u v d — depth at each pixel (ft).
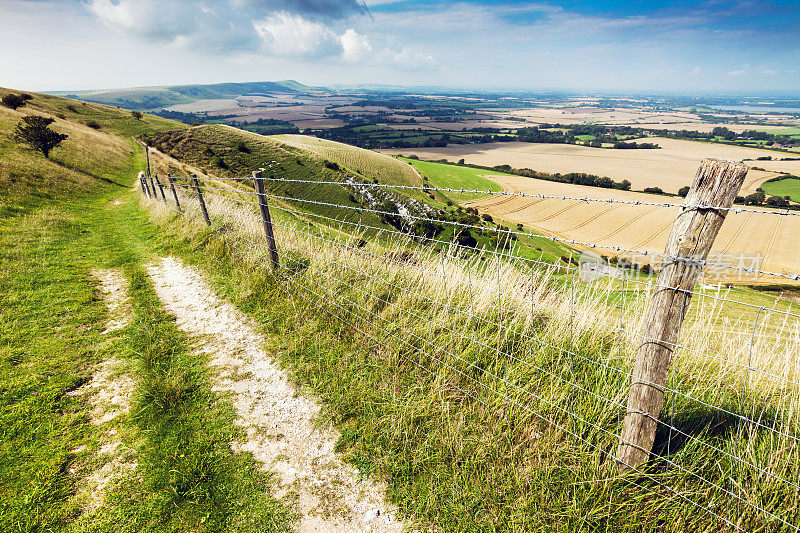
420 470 8.53
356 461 9.07
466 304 12.82
